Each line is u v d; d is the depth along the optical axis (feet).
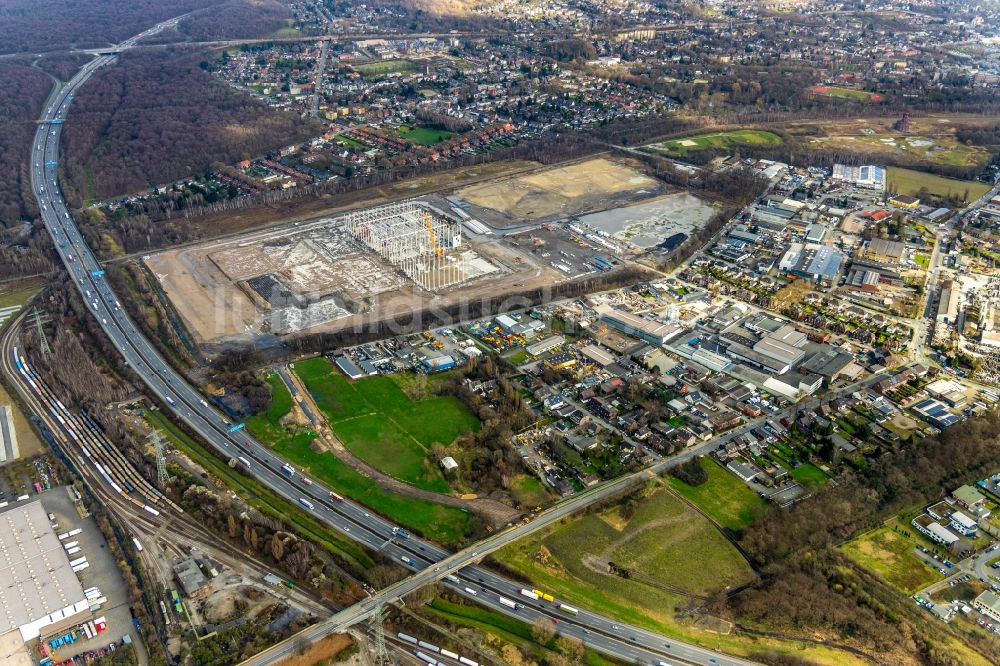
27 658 640.99
